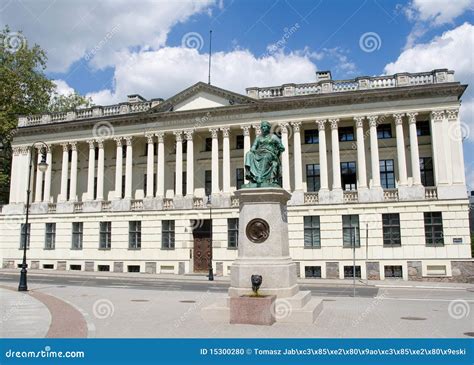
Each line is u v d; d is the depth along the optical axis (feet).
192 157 142.61
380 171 132.16
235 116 138.72
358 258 121.49
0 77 168.86
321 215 126.31
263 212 45.37
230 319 40.96
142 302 60.70
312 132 139.03
